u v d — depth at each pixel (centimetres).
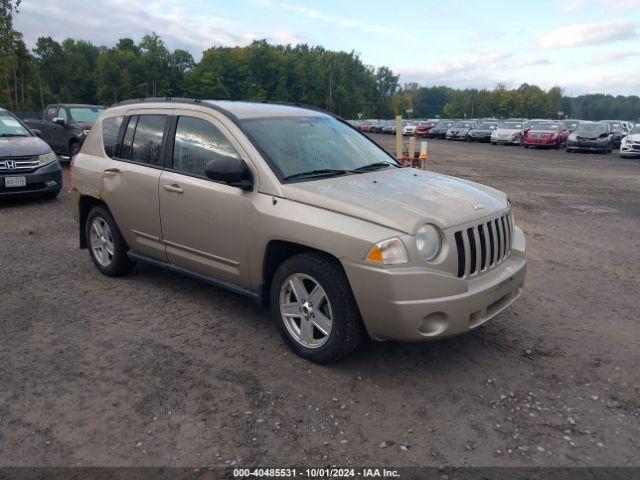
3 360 389
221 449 293
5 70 5541
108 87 11150
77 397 342
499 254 397
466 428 313
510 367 387
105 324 454
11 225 821
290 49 14788
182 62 12181
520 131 3331
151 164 492
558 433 309
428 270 337
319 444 298
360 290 343
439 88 19712
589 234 826
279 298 398
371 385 360
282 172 403
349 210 354
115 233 543
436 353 406
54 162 999
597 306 512
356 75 14612
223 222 422
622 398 348
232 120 433
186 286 547
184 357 396
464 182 466
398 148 1266
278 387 356
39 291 530
